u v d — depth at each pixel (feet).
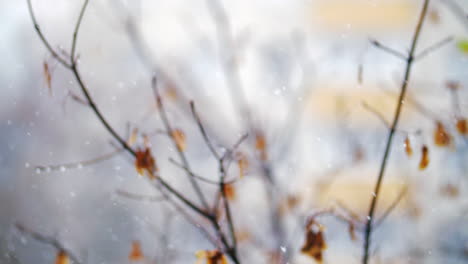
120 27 14.37
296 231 10.21
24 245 12.67
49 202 14.74
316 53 16.15
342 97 14.35
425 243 11.70
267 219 10.94
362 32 16.43
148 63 13.99
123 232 12.91
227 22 15.67
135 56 15.29
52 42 16.33
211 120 13.43
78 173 14.96
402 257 11.14
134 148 7.06
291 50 15.67
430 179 12.13
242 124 12.51
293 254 10.13
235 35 16.30
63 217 14.10
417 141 11.46
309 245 6.17
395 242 11.51
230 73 14.74
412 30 15.80
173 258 11.31
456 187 11.85
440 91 12.69
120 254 12.60
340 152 13.41
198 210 6.66
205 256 5.98
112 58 15.57
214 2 15.90
